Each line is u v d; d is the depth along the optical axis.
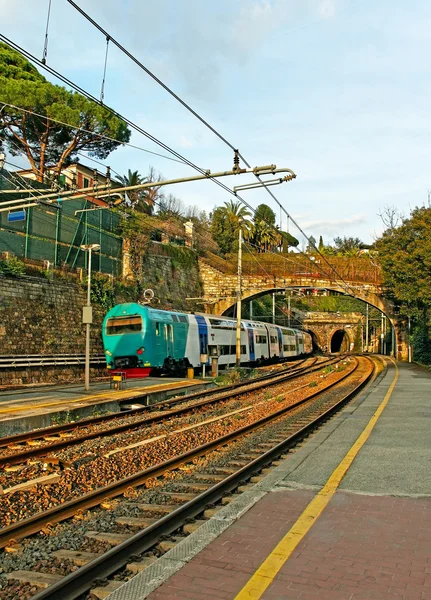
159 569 4.67
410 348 49.28
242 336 39.78
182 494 7.76
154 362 27.55
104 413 16.80
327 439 10.83
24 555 5.55
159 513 6.99
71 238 30.08
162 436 12.60
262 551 4.99
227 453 10.80
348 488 7.11
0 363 22.39
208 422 14.87
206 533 5.49
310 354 70.00
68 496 7.98
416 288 36.59
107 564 4.97
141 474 8.52
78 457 10.45
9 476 8.97
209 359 33.75
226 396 20.44
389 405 16.42
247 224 74.75
